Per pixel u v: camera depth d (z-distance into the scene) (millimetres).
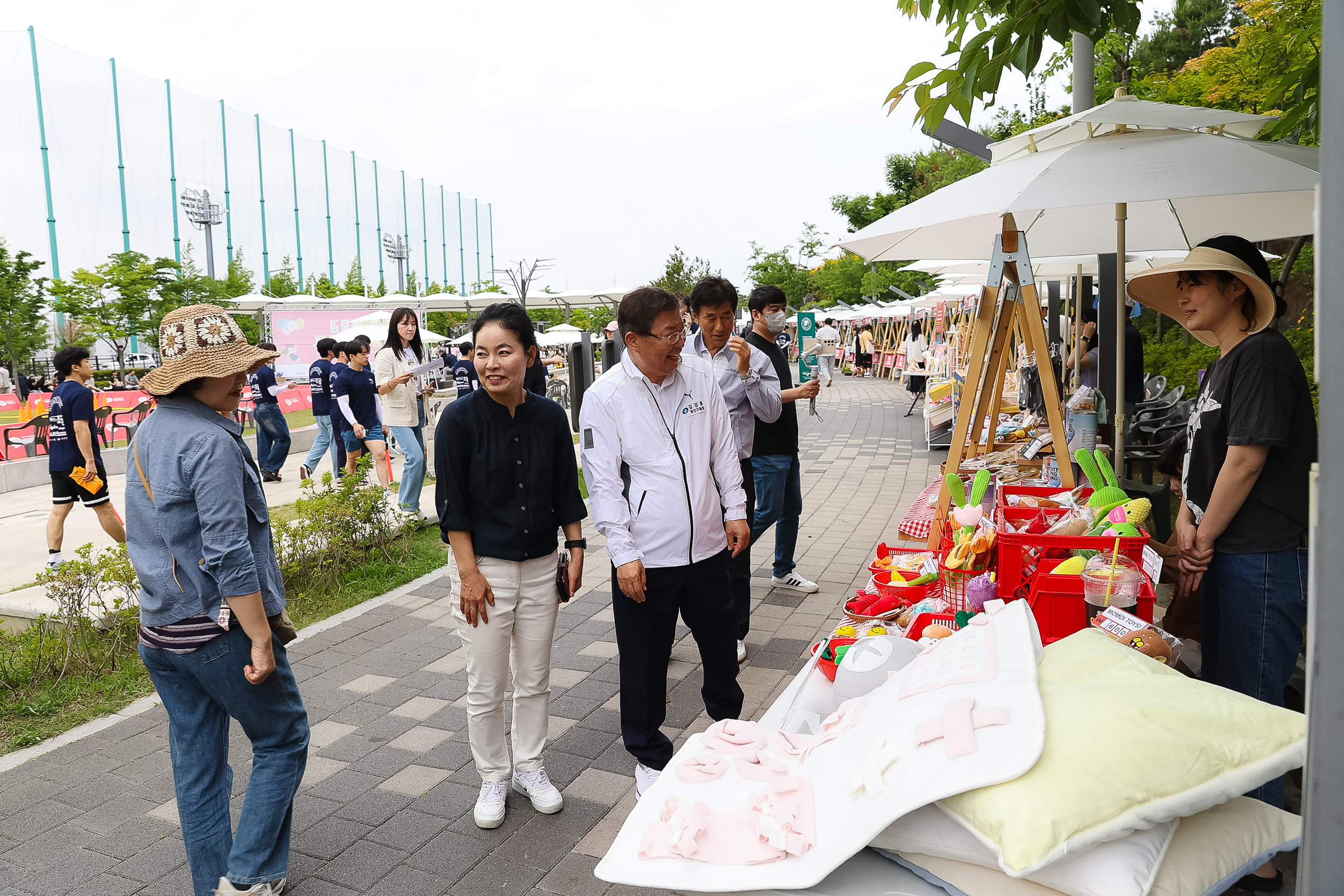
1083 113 3426
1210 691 1534
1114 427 6527
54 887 2965
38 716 4266
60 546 7148
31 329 29281
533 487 3207
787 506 5766
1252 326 2693
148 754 3908
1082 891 1352
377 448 9125
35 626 5047
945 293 15234
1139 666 1634
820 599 5723
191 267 35000
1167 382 9969
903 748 1528
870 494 9367
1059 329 10359
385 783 3619
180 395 2576
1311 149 3160
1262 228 4523
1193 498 2838
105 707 4359
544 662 3365
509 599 3213
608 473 3221
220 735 2734
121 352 28812
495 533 3174
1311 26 4621
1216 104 9578
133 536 2590
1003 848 1334
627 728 3385
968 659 1707
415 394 7953
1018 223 4969
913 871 1568
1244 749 1418
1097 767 1371
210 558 2461
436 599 6027
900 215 3594
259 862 2689
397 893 2902
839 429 15141
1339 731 904
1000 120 20859
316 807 3441
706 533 3285
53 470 7004
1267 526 2564
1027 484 4016
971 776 1399
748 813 1652
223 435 2533
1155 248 5504
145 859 3113
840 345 36156
